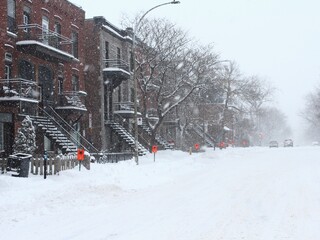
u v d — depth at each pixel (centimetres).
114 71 3672
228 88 5706
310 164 2755
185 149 4881
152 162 2811
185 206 1209
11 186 1441
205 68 3806
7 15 2531
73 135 3275
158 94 3694
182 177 2030
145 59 3669
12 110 2511
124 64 3869
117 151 3900
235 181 1816
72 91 3195
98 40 3756
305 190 1494
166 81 3869
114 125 3775
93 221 1006
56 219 1032
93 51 3759
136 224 969
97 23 3762
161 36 3647
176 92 3862
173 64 3688
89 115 3500
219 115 6119
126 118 4166
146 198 1371
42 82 2909
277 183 1722
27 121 2191
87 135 3641
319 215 1048
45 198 1278
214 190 1541
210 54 3984
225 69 6062
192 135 6025
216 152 4069
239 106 7475
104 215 1083
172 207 1195
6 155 2491
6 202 1184
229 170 2370
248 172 2231
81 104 3164
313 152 4575
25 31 2686
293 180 1820
